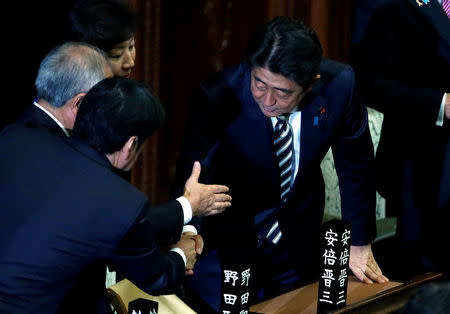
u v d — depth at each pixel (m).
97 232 7.69
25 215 7.82
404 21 11.28
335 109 9.86
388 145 12.05
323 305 9.41
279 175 10.05
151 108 7.91
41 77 8.79
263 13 15.05
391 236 13.31
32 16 11.66
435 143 11.72
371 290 10.23
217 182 10.27
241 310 8.70
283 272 10.63
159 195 14.91
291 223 10.51
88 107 7.90
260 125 9.69
